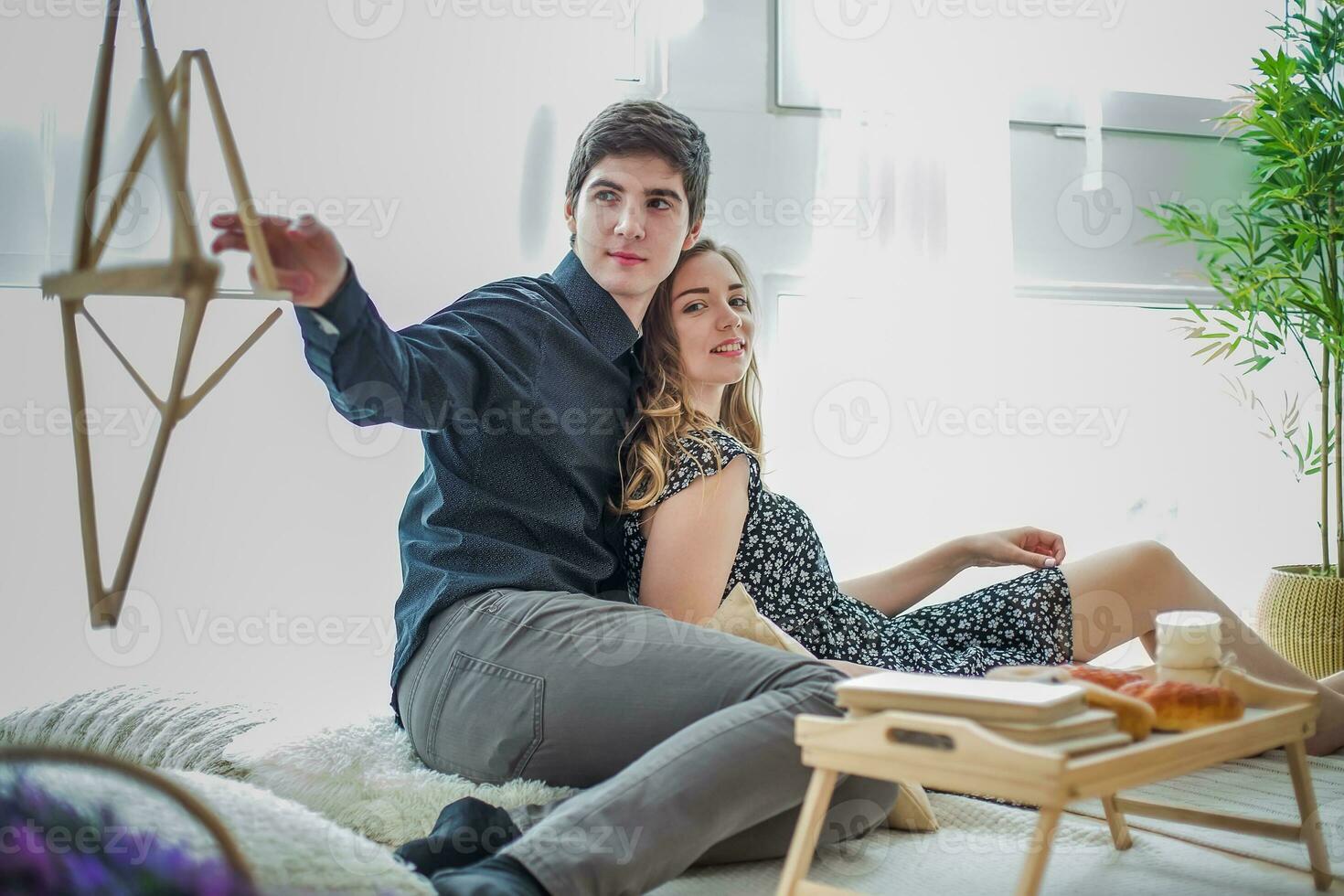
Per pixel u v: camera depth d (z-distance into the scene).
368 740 1.68
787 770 1.23
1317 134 2.77
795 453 2.64
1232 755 1.13
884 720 1.02
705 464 1.72
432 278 2.43
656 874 1.14
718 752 1.20
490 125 2.46
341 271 1.20
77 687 2.23
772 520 1.78
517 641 1.46
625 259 1.75
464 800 1.28
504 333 1.64
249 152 2.32
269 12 2.33
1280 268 2.86
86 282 1.00
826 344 2.66
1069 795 0.91
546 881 1.08
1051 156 2.89
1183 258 3.02
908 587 2.06
